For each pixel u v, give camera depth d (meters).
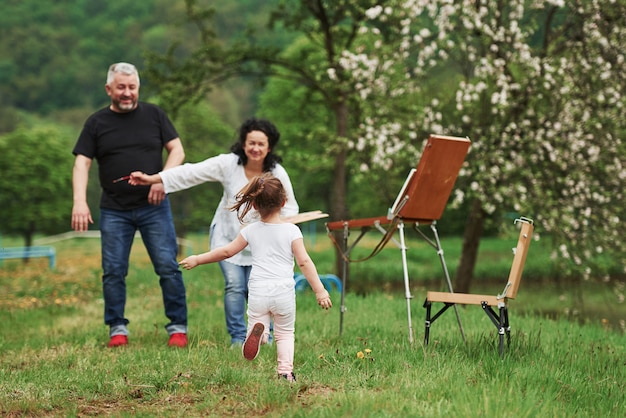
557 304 16.45
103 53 114.00
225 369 5.38
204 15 20.23
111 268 7.48
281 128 33.94
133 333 8.57
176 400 4.89
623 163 14.27
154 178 7.05
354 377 5.23
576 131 14.05
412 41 15.55
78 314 11.18
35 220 35.28
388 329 7.80
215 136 39.06
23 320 10.48
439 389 4.80
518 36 14.08
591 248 14.88
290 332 5.45
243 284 7.06
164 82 19.89
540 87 14.39
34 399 4.90
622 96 13.61
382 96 15.68
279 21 20.34
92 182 58.97
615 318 14.43
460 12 14.32
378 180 17.09
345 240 7.45
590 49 13.81
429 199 6.70
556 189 14.87
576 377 5.52
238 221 6.96
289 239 5.39
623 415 4.67
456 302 6.09
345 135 18.84
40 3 124.44
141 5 125.94
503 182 14.73
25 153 34.91
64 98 108.12
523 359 5.88
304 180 42.84
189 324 9.07
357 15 17.62
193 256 5.51
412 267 27.67
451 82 16.27
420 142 15.79
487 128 14.98
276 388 4.82
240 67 20.30
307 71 20.11
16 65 111.56
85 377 5.57
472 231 17.31
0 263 25.42
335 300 11.28
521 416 4.23
